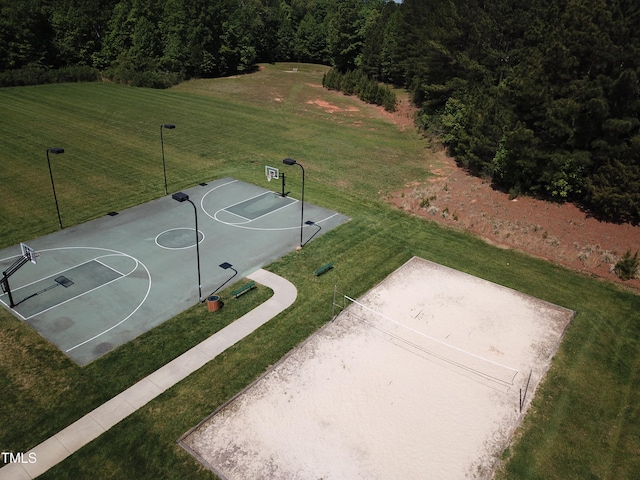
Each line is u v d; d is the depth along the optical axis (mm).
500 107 35344
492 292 24250
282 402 17047
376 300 23172
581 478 14672
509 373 18953
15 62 71688
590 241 28984
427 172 40438
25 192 33438
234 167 39969
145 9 76750
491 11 46156
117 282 23484
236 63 84500
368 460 15023
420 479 14508
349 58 83500
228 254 26438
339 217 31469
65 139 45531
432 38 51250
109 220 29891
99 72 74938
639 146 28109
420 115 54719
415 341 20516
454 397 17641
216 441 15383
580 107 29531
